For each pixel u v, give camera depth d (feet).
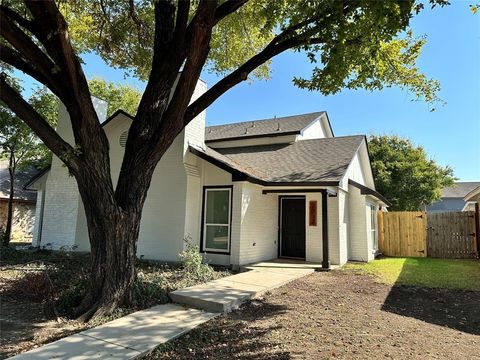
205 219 36.55
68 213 43.14
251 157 47.42
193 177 36.60
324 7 17.33
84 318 17.07
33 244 47.14
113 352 12.89
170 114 18.80
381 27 17.81
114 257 18.51
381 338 15.06
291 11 20.88
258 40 34.30
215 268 33.01
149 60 31.14
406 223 50.80
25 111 17.08
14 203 69.77
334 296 22.93
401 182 80.64
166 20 21.56
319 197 38.29
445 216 49.34
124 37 30.27
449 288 26.03
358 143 44.60
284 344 14.21
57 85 18.40
